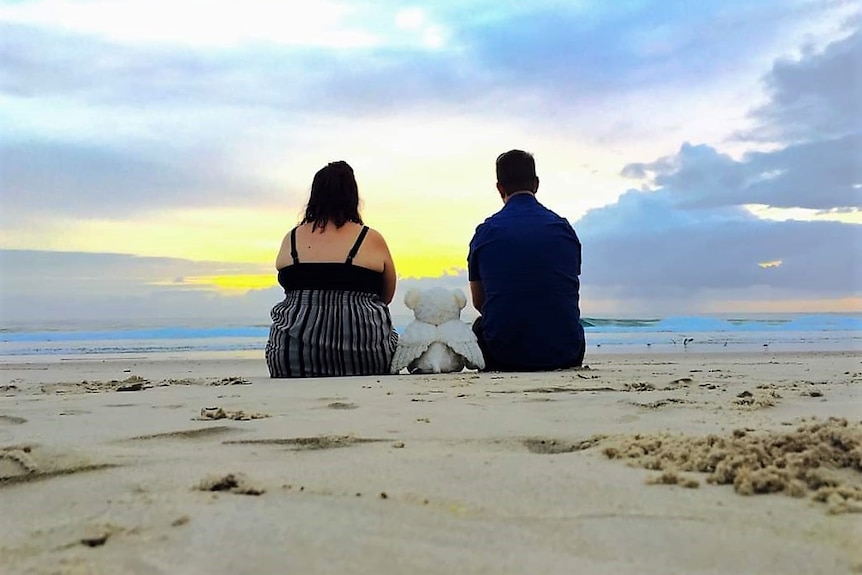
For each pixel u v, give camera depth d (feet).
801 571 3.98
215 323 74.69
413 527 4.68
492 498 5.32
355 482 5.81
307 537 4.51
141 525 4.83
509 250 16.85
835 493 5.18
